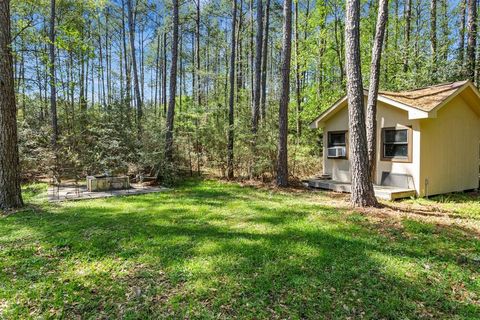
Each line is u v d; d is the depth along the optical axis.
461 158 8.21
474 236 4.27
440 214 5.59
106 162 10.08
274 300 2.70
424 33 13.87
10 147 6.03
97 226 4.83
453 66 10.45
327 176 9.95
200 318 2.46
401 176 7.77
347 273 3.15
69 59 12.38
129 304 2.67
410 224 4.75
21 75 10.95
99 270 3.30
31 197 7.41
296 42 15.61
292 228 4.66
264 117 12.09
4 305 2.65
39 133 11.11
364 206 6.05
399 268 3.26
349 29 5.80
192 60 22.39
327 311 2.53
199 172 11.18
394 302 2.64
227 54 21.19
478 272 3.21
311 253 3.65
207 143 10.86
